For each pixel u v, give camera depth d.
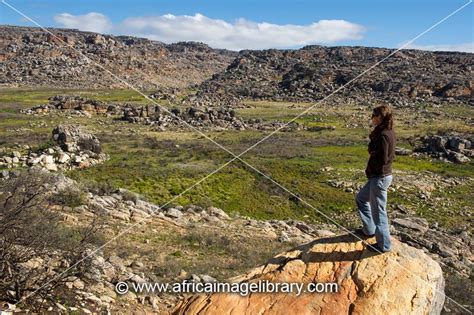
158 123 74.25
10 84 150.50
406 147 56.66
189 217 21.06
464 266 19.69
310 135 68.00
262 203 31.83
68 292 9.77
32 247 10.01
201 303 6.08
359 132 71.12
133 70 195.88
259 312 5.77
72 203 17.95
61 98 92.81
